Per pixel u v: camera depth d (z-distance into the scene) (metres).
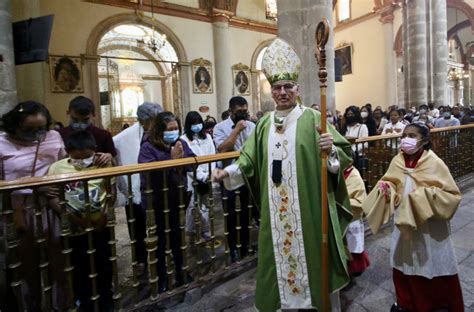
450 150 5.42
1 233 2.10
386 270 3.02
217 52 16.06
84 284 2.35
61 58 12.45
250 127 3.78
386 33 16.30
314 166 1.92
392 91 16.34
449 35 19.50
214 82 16.42
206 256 3.45
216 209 5.26
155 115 2.93
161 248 2.69
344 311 2.43
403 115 7.11
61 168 2.23
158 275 2.71
